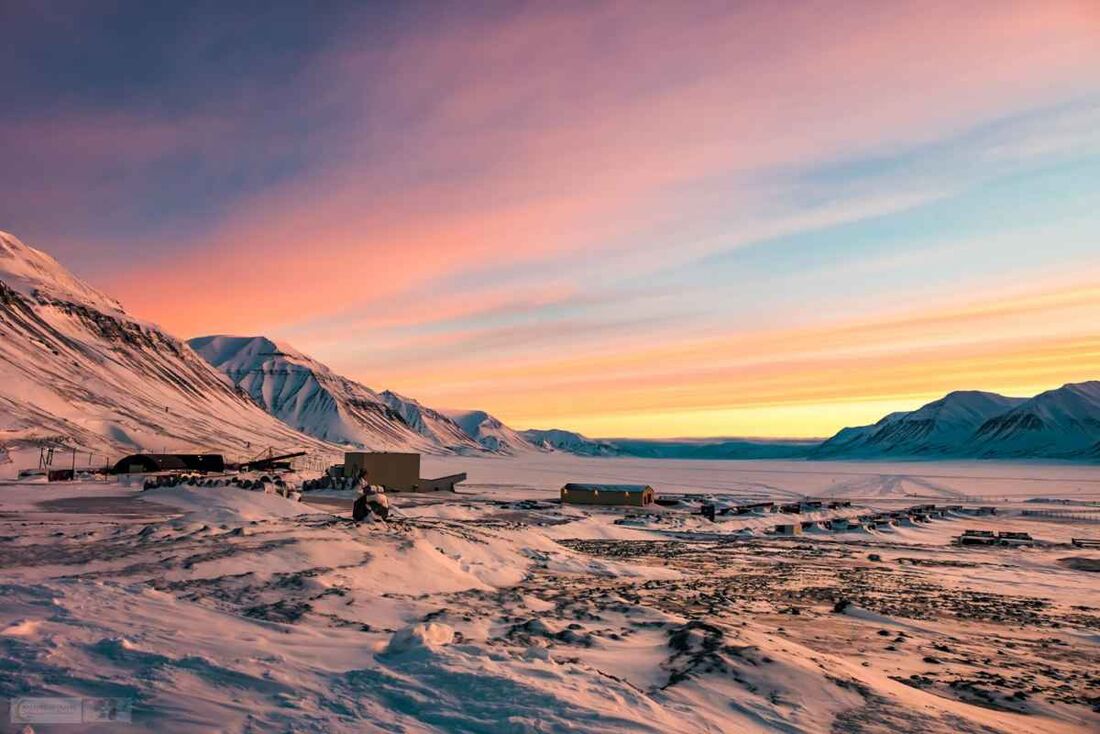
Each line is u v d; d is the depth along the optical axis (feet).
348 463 330.54
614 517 270.46
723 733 28.78
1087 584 135.74
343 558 73.56
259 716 25.59
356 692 29.25
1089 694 44.04
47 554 69.72
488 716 27.07
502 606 59.98
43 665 29.30
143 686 27.61
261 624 43.37
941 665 50.67
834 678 37.47
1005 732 33.12
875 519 311.68
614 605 62.03
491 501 287.07
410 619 49.65
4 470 311.27
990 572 150.41
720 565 132.77
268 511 162.40
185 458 354.95
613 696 31.14
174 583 56.95
